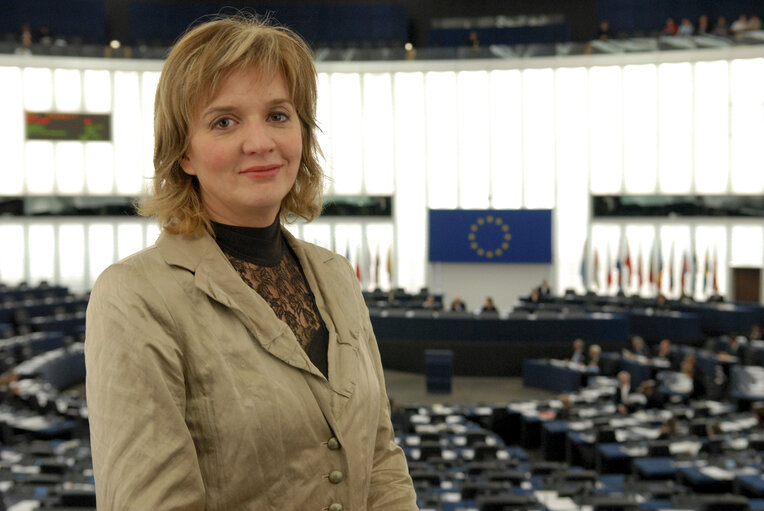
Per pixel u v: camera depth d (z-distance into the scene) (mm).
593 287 24953
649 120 24375
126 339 947
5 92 24844
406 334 19188
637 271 24516
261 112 1071
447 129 25672
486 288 25281
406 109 25781
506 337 18672
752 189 23406
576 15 25656
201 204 1114
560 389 16625
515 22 25719
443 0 26109
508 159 25406
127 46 25875
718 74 23594
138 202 1105
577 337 18562
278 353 1019
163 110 1072
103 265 25766
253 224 1121
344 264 1289
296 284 1168
